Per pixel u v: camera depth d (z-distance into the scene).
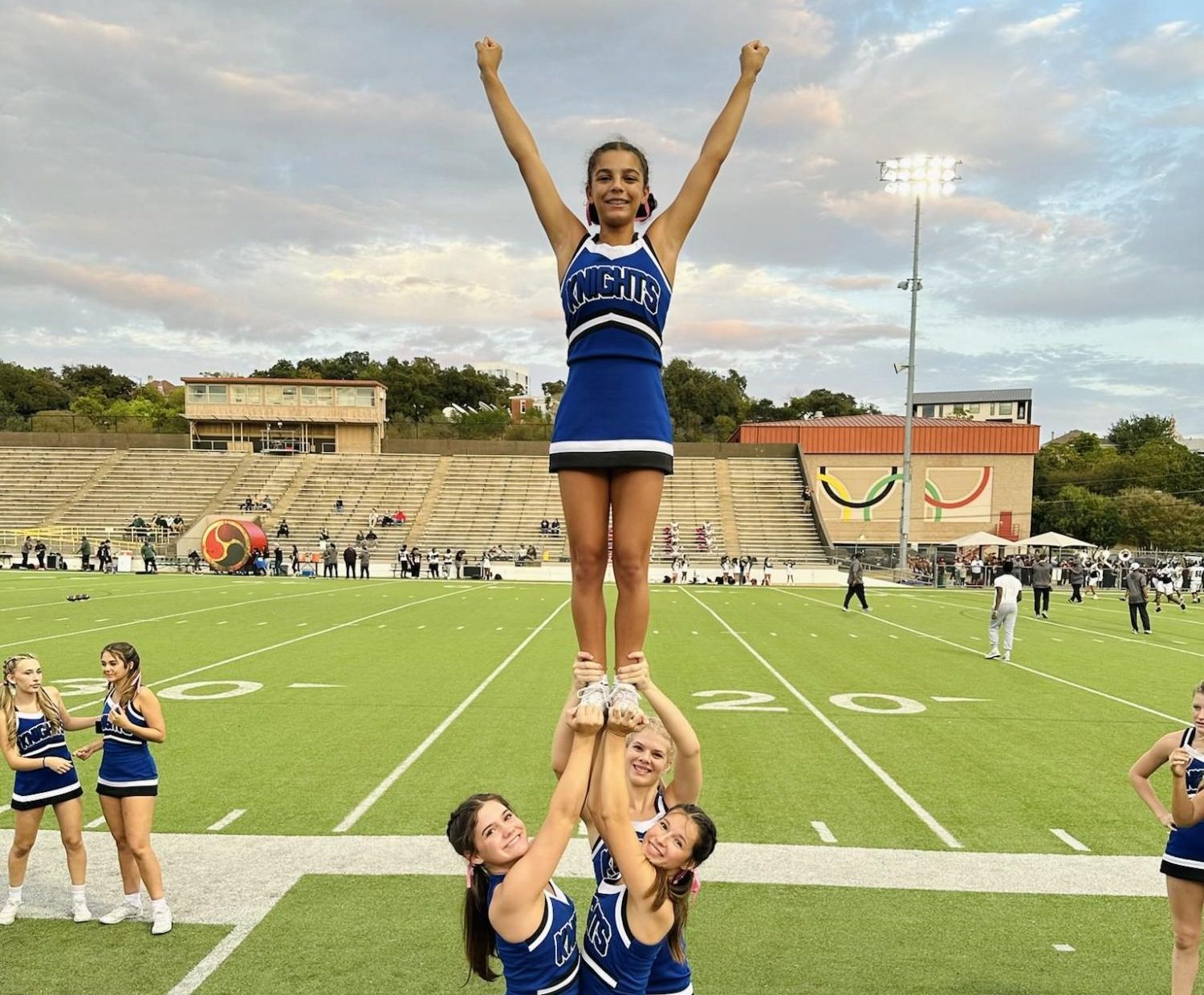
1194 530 58.16
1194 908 3.95
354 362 89.81
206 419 50.72
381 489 47.75
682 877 2.62
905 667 14.14
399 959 4.57
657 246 2.35
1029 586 35.84
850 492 50.12
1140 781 4.29
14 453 49.31
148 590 26.67
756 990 4.29
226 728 9.56
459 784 7.57
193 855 5.97
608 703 2.28
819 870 5.81
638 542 2.19
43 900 5.37
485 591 28.53
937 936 4.89
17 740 5.00
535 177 2.54
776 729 9.72
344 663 13.87
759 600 27.33
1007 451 49.59
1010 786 7.70
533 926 2.43
